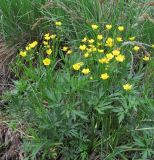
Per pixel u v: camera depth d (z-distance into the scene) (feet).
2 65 5.10
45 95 3.60
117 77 3.76
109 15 4.88
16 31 5.21
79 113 3.45
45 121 3.51
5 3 5.10
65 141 3.73
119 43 4.35
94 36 4.55
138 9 4.93
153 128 3.51
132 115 3.71
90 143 3.74
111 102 3.56
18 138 4.14
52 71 3.83
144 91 3.72
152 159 3.62
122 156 3.61
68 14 4.97
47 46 4.13
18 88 3.68
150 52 4.54
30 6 5.15
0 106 4.59
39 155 3.86
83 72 3.50
